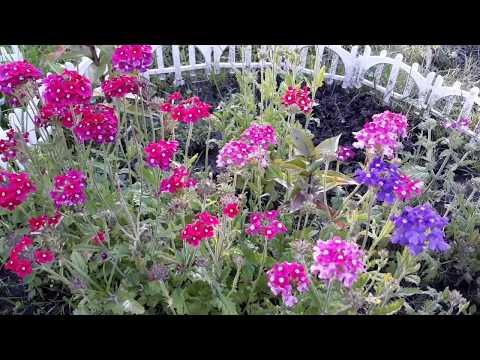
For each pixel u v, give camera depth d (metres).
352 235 0.66
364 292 0.61
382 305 0.58
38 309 0.65
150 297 0.61
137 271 0.62
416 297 0.69
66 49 0.56
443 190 0.83
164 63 1.13
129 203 0.71
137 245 0.62
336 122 0.99
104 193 0.67
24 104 0.66
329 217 0.65
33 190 0.57
